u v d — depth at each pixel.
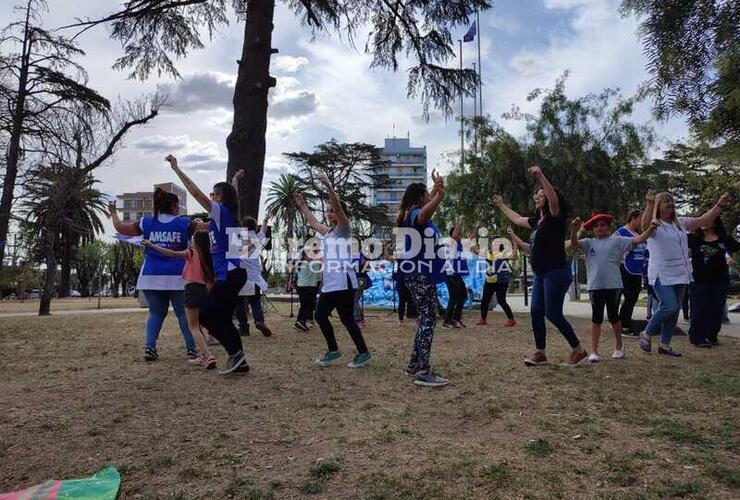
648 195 6.79
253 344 7.56
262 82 11.21
